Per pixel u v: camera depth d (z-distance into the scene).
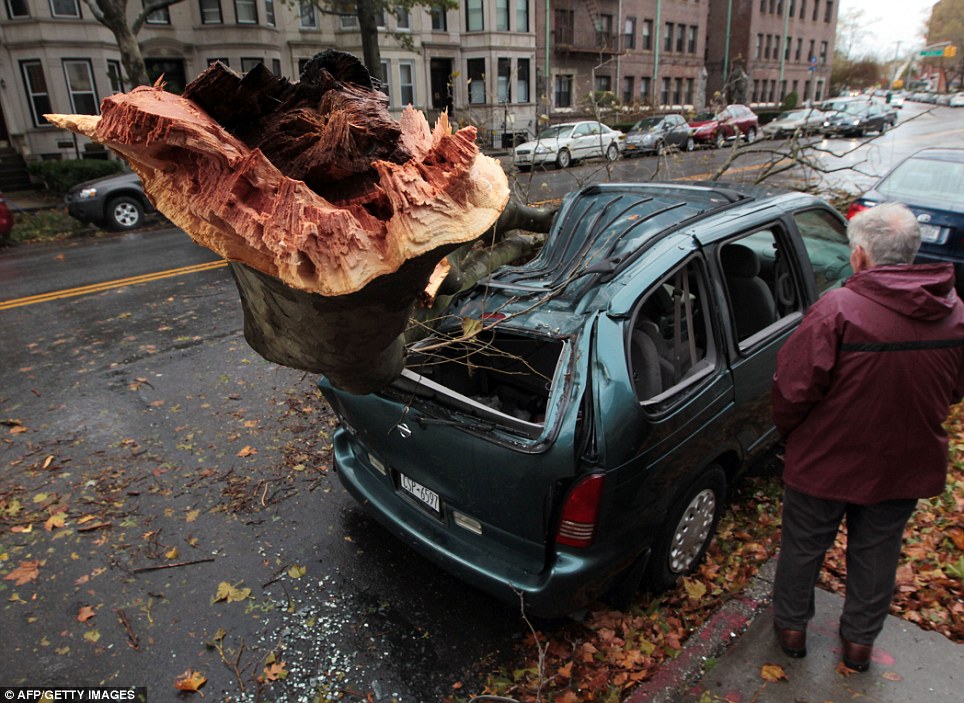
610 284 2.67
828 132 7.38
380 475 2.98
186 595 2.94
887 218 2.08
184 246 10.31
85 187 11.98
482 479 2.41
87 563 3.15
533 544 2.37
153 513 3.52
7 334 6.21
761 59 41.28
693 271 3.08
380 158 1.11
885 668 2.40
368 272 0.99
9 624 2.79
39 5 18.00
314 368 1.50
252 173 0.96
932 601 2.77
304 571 3.08
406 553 3.19
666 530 2.66
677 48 36.94
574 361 2.41
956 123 33.53
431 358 2.98
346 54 1.20
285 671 2.53
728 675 2.39
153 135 0.95
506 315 2.79
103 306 7.00
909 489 2.14
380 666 2.55
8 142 18.59
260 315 1.44
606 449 2.25
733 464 3.06
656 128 17.09
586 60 31.94
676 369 2.86
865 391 2.06
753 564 3.02
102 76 19.22
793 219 3.44
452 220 1.02
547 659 2.55
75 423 4.48
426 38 25.12
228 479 3.82
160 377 5.18
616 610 2.73
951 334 2.02
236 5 20.88
